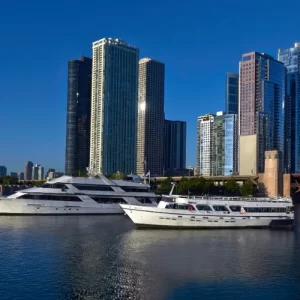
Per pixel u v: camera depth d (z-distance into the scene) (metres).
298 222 126.44
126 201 136.12
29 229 95.69
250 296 48.28
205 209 98.31
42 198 127.50
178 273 56.91
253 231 97.38
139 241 80.31
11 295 47.62
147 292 49.00
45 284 51.53
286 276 56.28
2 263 61.50
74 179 130.75
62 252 69.25
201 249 73.62
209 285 51.91
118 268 59.12
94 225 104.44
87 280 53.28
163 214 95.88
